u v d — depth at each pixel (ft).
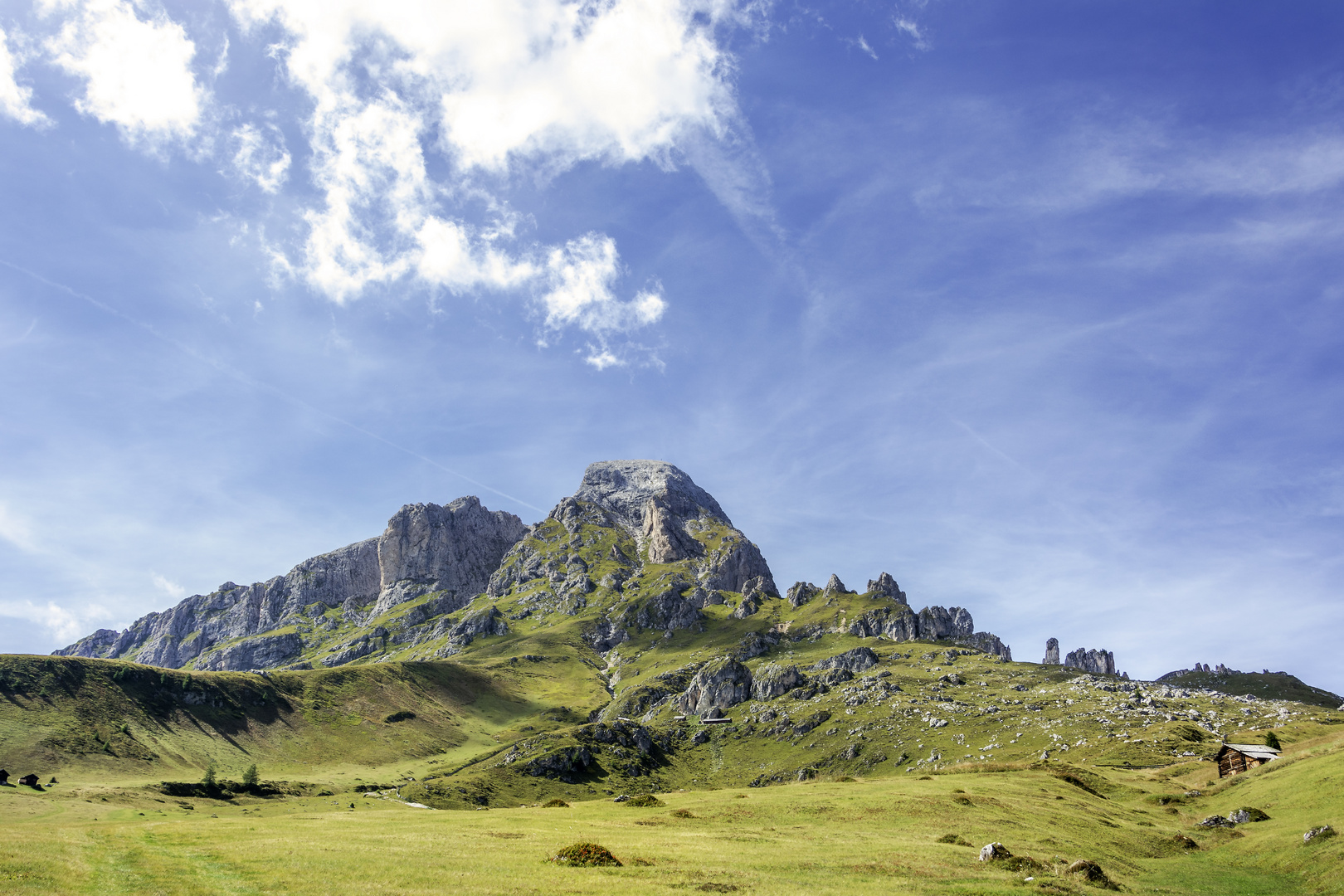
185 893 140.36
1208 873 226.17
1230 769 406.41
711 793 344.49
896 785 341.82
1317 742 392.47
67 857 166.81
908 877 177.06
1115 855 239.91
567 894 146.30
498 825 242.78
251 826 226.58
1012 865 195.11
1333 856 208.23
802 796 304.50
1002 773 408.67
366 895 139.33
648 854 189.98
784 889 159.53
